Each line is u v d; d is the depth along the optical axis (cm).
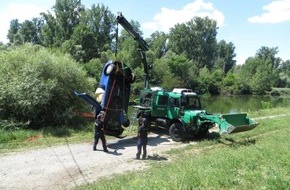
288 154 1076
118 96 1667
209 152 1395
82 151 1475
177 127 1716
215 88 8944
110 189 894
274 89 10838
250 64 11638
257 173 889
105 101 1636
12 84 1933
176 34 10606
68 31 7731
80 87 2248
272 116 2911
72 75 2198
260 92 10250
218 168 962
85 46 7169
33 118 1973
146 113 1856
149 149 1548
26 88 1908
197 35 10588
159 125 1869
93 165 1273
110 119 1634
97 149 1517
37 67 2031
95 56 7281
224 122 1582
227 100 6994
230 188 796
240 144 1564
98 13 8212
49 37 7812
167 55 8650
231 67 12825
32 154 1396
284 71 16800
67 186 1048
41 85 1936
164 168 1105
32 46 2359
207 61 10775
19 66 2070
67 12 7775
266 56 15950
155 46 10081
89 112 2245
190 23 10631
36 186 1045
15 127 1823
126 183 960
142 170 1202
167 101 1798
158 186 805
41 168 1218
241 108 4756
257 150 1205
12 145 1523
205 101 6316
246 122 1738
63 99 2106
